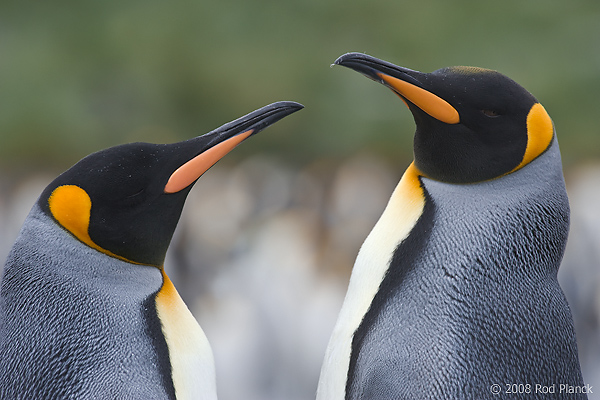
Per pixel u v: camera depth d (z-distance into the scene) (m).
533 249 4.68
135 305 4.54
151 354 4.40
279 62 41.56
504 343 4.41
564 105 37.34
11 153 40.44
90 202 4.54
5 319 4.39
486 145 4.80
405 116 38.72
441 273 4.58
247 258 15.82
